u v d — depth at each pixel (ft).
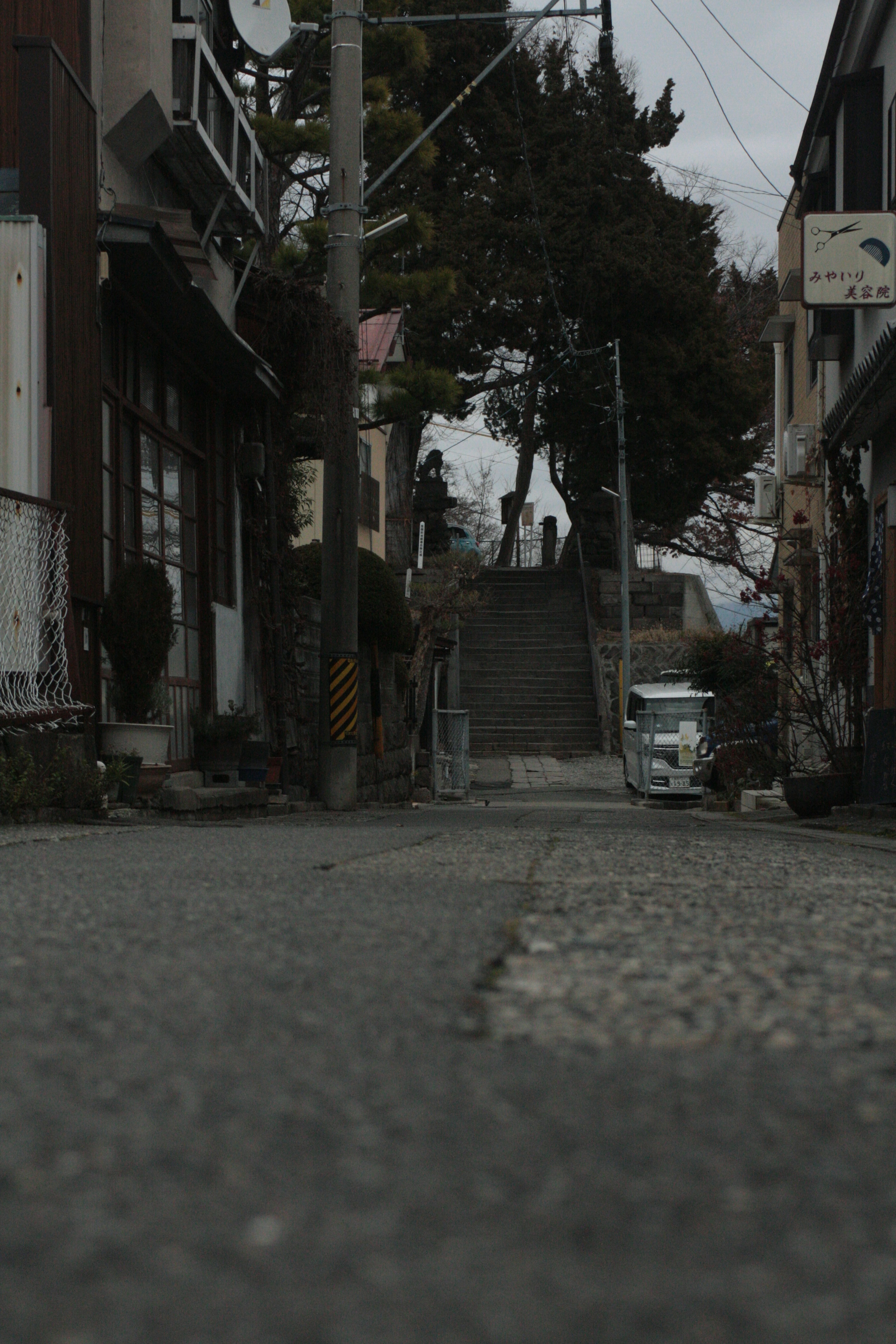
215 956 8.52
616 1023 6.48
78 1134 4.45
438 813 49.88
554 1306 2.96
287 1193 3.80
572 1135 4.49
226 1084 5.18
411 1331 2.79
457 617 100.27
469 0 116.26
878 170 45.60
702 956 8.71
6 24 31.14
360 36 50.75
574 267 115.24
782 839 26.94
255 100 63.87
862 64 47.70
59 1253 3.28
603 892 13.16
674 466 123.44
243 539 51.19
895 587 38.75
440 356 114.21
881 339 33.35
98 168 34.47
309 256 58.13
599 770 104.78
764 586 44.52
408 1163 4.12
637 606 128.88
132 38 36.04
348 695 50.83
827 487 55.67
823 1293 3.07
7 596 25.32
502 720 116.06
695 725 80.64
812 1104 4.96
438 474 148.66
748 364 133.39
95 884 13.23
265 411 51.57
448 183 118.42
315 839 22.85
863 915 11.36
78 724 28.58
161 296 37.88
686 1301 3.00
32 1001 6.98
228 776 43.86
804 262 40.55
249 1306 2.93
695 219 122.93
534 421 131.03
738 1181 3.98
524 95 118.52
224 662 47.50
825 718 44.24
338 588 50.78
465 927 10.10
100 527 33.27
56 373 29.94
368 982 7.57
